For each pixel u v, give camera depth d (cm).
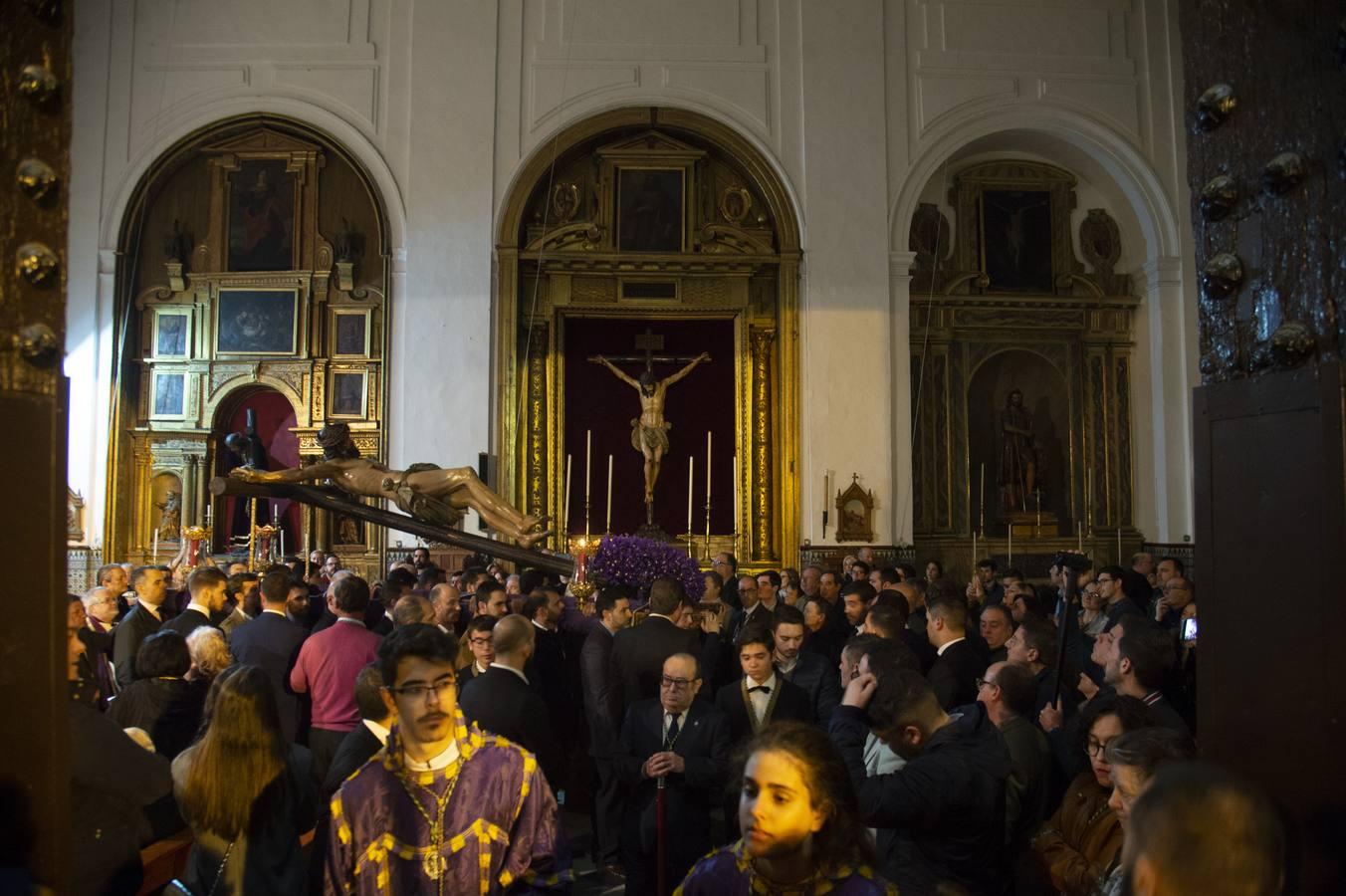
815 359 1664
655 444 1711
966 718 352
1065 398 1839
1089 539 1794
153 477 1673
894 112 1722
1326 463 200
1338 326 202
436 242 1666
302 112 1681
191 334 1711
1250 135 226
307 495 1049
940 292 1803
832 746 224
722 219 1741
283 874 309
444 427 1634
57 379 199
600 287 1731
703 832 480
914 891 335
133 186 1678
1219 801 156
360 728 393
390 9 1705
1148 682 427
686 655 479
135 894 330
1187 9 246
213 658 493
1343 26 200
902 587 811
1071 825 333
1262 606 216
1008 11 1756
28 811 185
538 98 1694
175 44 1697
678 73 1705
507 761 284
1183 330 1767
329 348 1706
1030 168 1848
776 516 1716
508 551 1005
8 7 193
